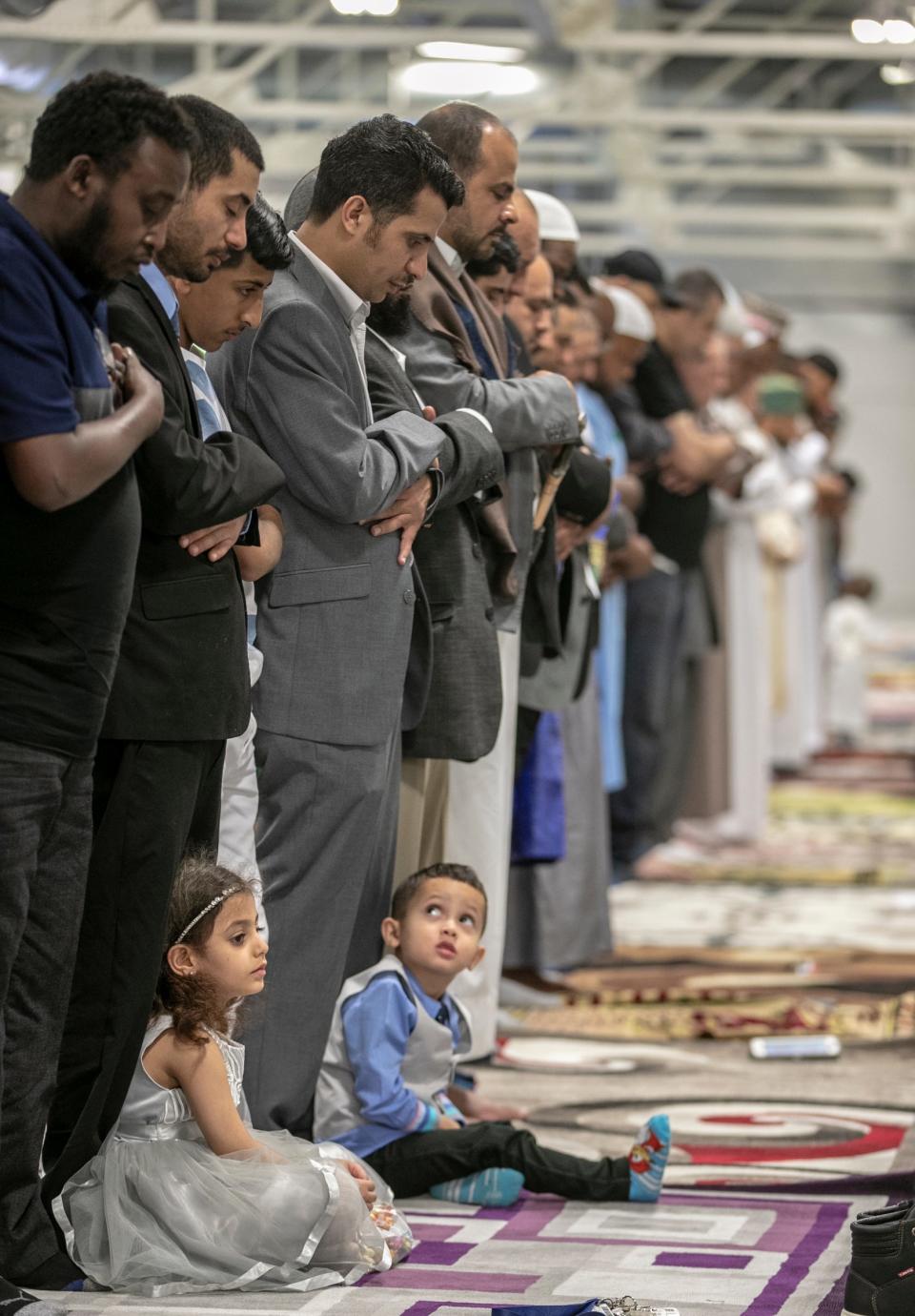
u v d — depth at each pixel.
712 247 28.84
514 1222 5.18
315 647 5.30
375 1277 4.66
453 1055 5.68
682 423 10.15
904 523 42.06
